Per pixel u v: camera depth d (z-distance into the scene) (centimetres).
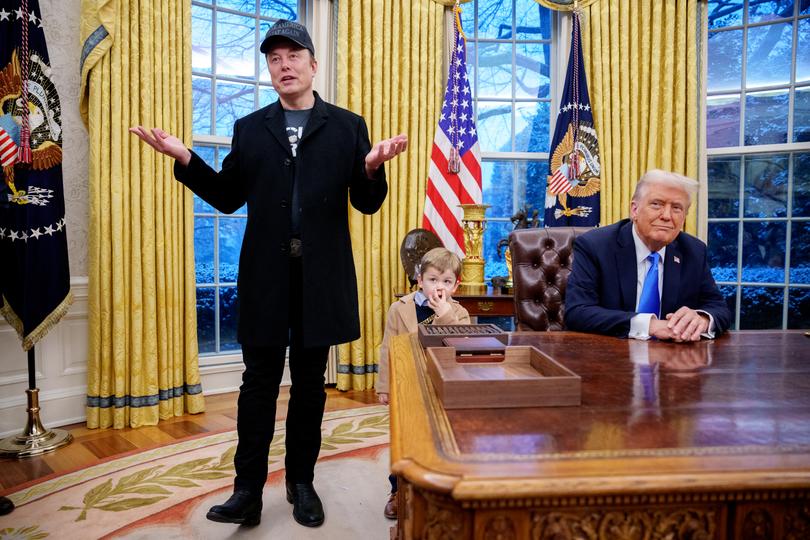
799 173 433
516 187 480
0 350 308
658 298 208
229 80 412
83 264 339
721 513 64
